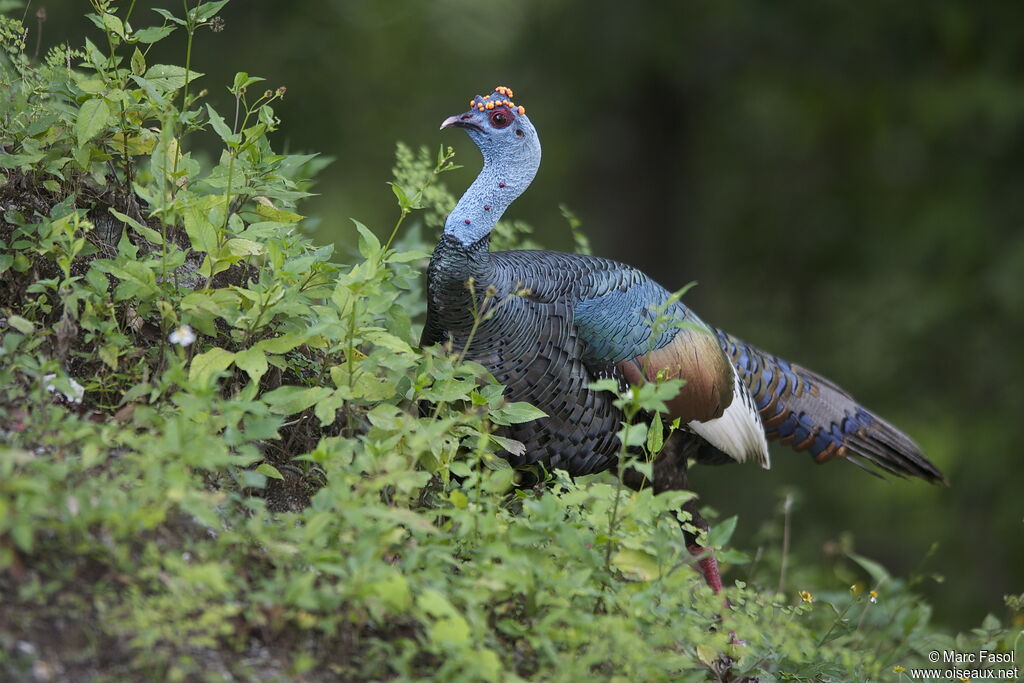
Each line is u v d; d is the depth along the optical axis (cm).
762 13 2202
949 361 2208
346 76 2227
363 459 721
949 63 2236
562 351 918
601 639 675
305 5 2186
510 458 926
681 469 1030
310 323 844
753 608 773
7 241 851
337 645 666
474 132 899
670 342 968
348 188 2228
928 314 2189
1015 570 2103
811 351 2400
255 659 640
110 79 852
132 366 816
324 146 2191
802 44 2245
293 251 848
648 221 2566
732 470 2228
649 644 691
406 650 650
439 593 636
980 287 2150
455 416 825
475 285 880
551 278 924
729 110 2514
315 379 861
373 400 802
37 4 1739
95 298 796
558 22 2319
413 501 805
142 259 827
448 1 2520
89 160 873
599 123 2522
